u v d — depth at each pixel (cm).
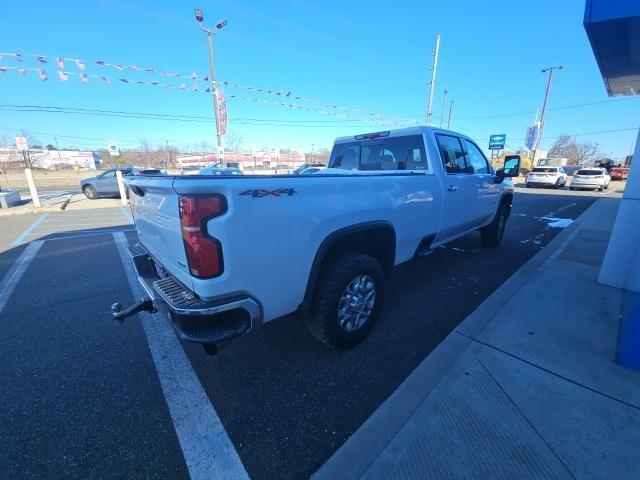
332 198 236
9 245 684
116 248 653
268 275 204
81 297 410
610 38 325
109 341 309
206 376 256
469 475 167
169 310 200
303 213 215
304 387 240
